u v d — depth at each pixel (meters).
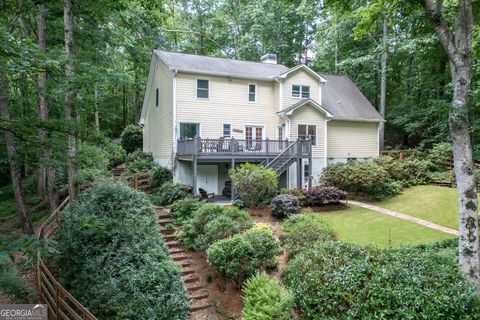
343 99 21.64
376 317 5.12
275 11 28.48
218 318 7.41
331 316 5.53
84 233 8.01
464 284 5.48
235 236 8.66
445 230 10.78
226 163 17.69
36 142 7.04
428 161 18.44
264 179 13.09
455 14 9.09
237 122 18.44
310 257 6.86
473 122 8.46
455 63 6.88
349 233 10.69
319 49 25.72
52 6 12.21
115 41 16.67
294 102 19.20
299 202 13.46
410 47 17.89
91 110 10.05
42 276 7.48
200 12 31.80
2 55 5.16
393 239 10.04
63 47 15.05
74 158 8.54
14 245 4.50
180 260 9.45
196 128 17.48
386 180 15.97
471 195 6.64
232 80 18.33
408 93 25.31
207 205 11.02
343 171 15.89
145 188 16.11
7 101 10.41
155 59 19.80
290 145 16.20
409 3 8.40
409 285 5.35
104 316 6.57
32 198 17.81
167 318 6.62
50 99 9.64
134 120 33.81
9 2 9.59
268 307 5.95
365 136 20.95
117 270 7.23
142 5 15.25
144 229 9.04
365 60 22.11
